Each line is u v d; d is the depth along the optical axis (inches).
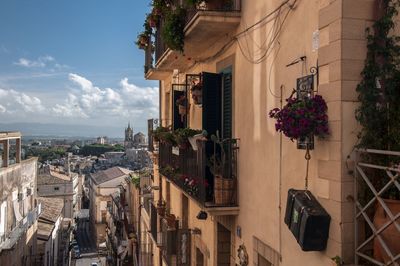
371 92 159.0
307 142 181.2
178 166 385.4
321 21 174.9
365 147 157.9
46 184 2694.4
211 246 341.1
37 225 1402.6
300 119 168.7
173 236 430.3
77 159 6028.5
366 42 163.6
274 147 227.0
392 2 163.0
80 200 4128.9
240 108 279.4
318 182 177.9
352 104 163.2
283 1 216.1
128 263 1248.2
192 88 351.6
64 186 2738.7
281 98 217.9
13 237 898.1
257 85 250.8
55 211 1875.0
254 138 255.1
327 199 170.6
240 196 278.2
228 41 302.5
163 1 401.7
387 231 147.5
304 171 193.2
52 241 1565.0
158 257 639.1
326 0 174.9
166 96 606.5
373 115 157.9
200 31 299.0
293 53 205.8
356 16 163.3
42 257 1258.6
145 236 875.4
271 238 229.8
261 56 244.7
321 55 174.6
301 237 172.6
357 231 160.2
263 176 241.3
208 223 352.8
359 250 158.7
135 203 1219.9
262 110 243.6
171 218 475.5
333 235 166.2
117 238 1740.9
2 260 815.7
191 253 413.4
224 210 279.3
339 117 162.6
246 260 265.3
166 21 327.9
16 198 984.3
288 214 189.6
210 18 275.7
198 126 382.9
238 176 281.9
